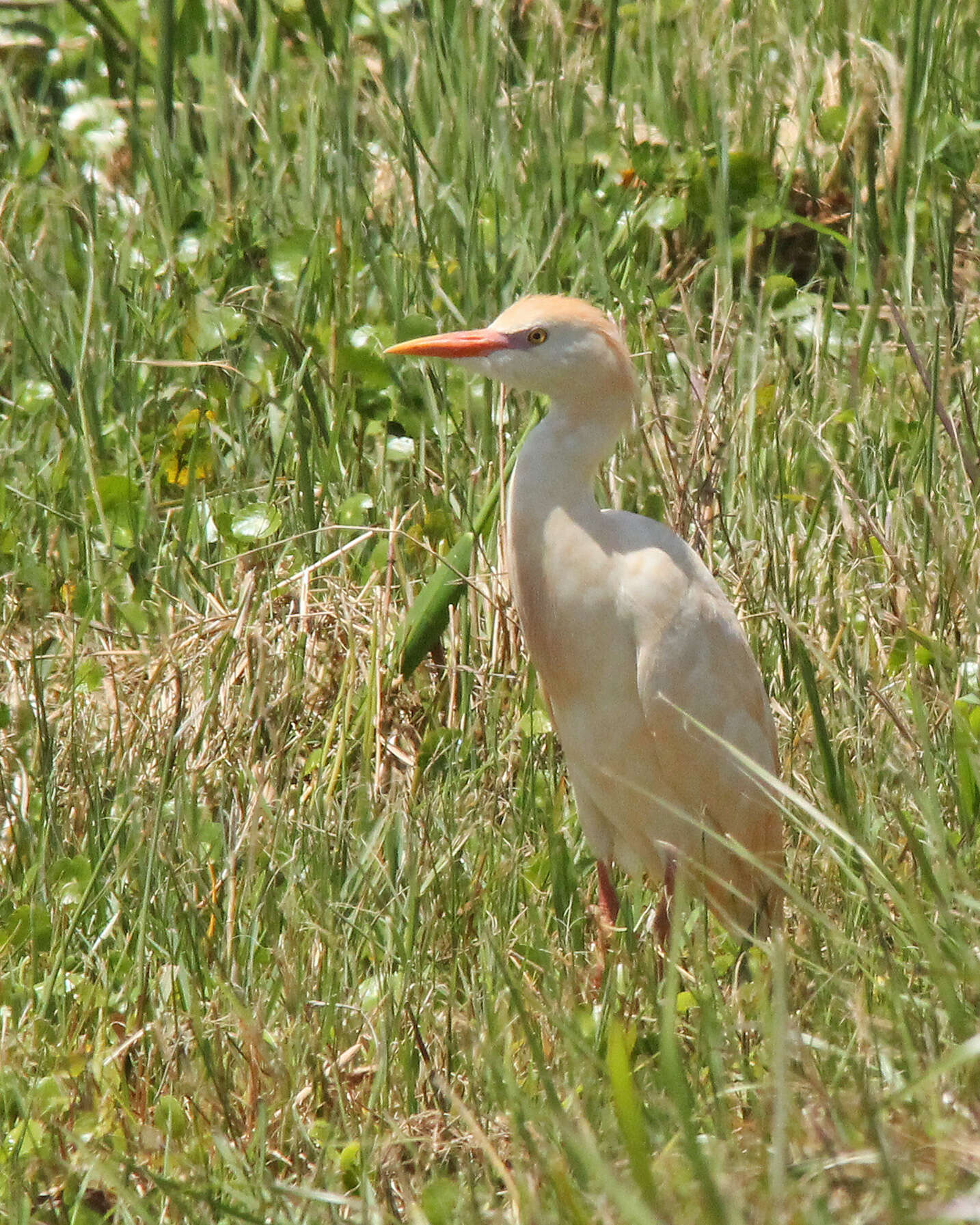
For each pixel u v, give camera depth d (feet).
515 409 31.42
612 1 38.14
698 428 28.71
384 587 28.40
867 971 19.30
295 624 28.27
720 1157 15.79
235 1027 20.65
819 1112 17.07
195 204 38.09
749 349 33.06
